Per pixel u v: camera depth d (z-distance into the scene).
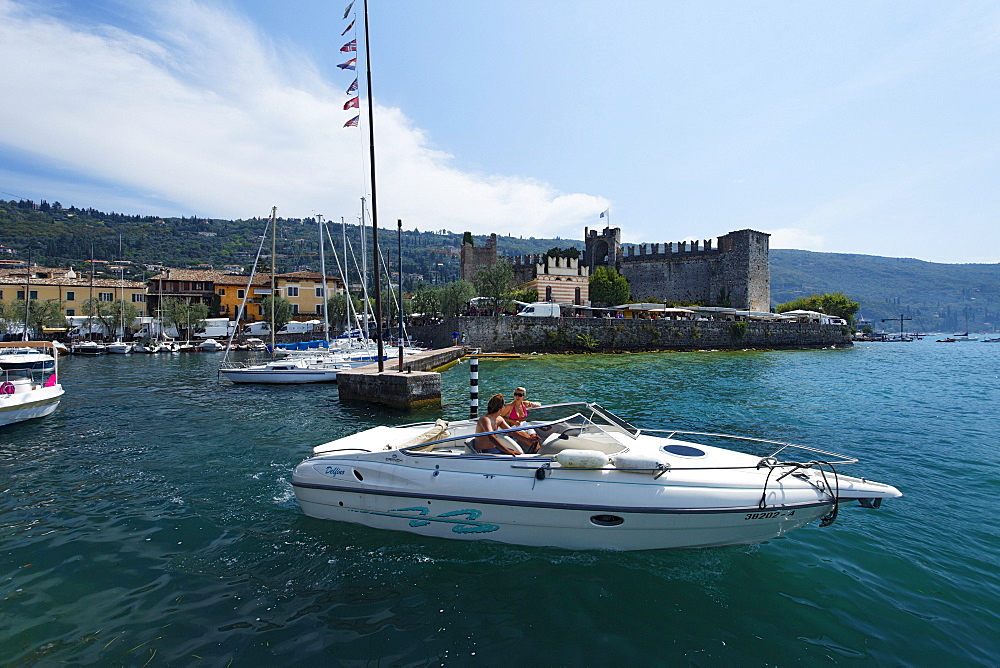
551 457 6.03
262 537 6.56
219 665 4.13
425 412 17.48
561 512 5.79
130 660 4.19
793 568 5.78
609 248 78.12
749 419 14.77
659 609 4.93
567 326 47.22
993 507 7.80
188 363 41.06
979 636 4.58
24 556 6.12
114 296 72.88
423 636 4.50
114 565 5.88
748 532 5.89
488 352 44.88
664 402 17.98
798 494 5.86
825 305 81.25
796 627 4.68
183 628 4.64
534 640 4.45
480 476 6.09
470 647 4.36
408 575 5.56
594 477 5.87
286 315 70.75
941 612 4.96
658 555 5.88
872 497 5.90
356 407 18.36
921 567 5.84
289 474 9.54
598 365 34.47
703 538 5.86
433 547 6.14
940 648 4.40
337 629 4.62
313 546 6.23
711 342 52.22
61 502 8.05
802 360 39.97
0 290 65.31
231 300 77.88
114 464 10.30
